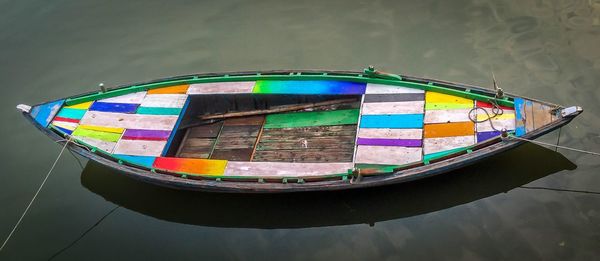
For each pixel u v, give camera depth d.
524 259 9.09
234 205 10.85
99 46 15.19
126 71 14.32
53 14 16.59
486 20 14.10
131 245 10.44
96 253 10.36
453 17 14.38
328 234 10.07
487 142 9.73
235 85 12.26
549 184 10.21
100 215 11.10
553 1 14.26
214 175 10.30
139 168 10.63
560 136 11.03
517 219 9.74
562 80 12.20
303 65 13.70
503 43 13.36
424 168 9.67
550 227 9.51
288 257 9.78
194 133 12.35
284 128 11.94
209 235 10.41
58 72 14.55
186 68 14.09
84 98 12.24
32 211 11.30
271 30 14.94
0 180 12.00
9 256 10.46
